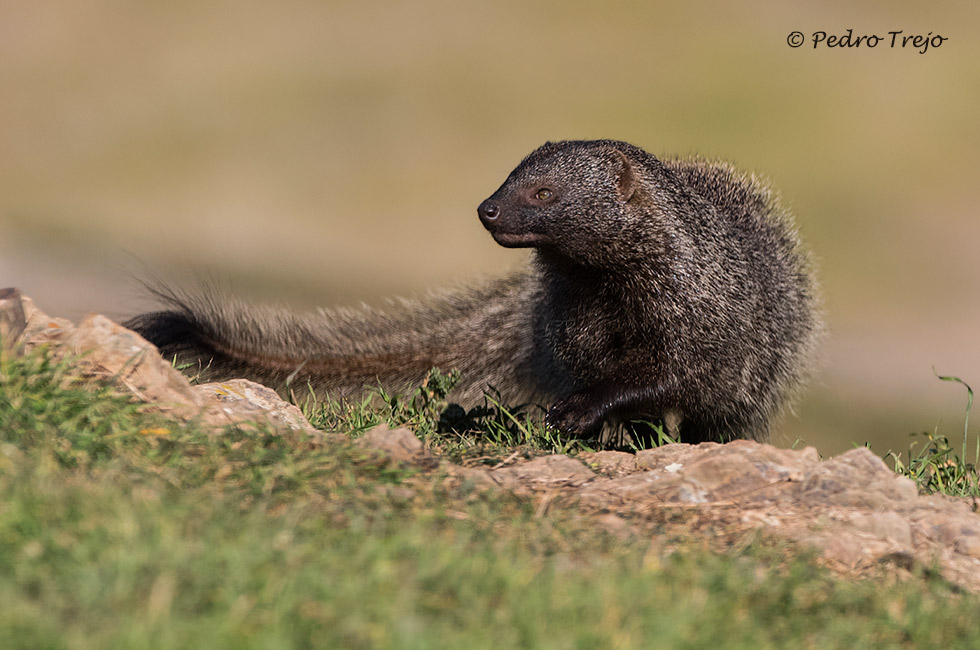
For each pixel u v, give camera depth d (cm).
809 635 554
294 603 477
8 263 3519
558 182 1115
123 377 721
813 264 1377
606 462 826
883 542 694
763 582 589
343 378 1334
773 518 711
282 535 534
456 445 871
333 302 3516
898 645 561
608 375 1162
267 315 1316
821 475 752
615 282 1143
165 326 1229
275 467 638
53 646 434
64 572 480
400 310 1386
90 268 3572
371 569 516
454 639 473
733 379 1170
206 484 611
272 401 877
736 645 511
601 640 486
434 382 1095
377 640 466
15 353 679
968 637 571
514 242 1125
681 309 1130
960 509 787
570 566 573
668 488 734
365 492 641
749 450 771
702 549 638
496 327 1355
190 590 475
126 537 505
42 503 526
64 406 647
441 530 605
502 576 530
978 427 2916
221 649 446
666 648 489
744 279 1176
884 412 2977
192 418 694
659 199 1130
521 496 700
